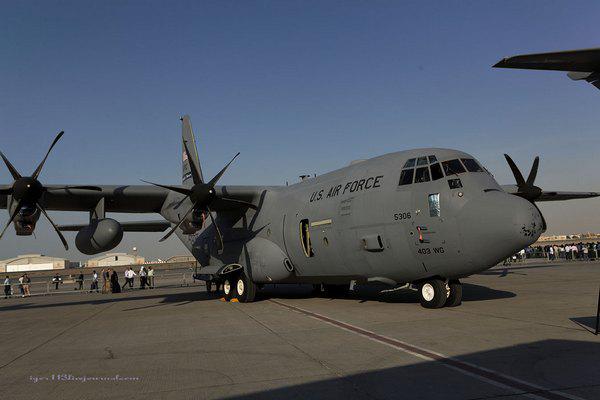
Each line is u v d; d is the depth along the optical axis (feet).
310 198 45.50
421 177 35.65
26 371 19.99
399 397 14.38
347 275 42.24
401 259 36.27
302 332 27.32
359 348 21.91
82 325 35.73
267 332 27.91
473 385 15.26
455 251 33.17
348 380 16.49
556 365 17.31
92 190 49.83
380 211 37.29
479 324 27.12
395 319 30.68
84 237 50.39
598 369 16.56
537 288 50.80
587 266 99.04
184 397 15.24
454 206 33.14
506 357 18.79
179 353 22.61
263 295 58.08
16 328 36.06
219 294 67.05
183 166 68.54
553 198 72.95
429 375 16.67
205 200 47.96
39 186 44.50
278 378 17.13
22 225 46.09
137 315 41.24
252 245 51.26
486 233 31.68
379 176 38.60
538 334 23.32
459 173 34.42
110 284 89.92
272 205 51.01
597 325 22.89
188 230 50.93
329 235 41.96
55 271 263.49
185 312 41.98
